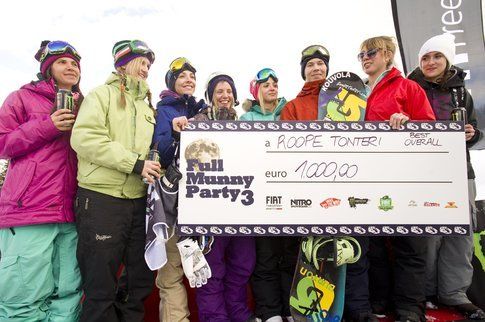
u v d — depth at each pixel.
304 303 2.02
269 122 2.03
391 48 2.42
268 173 2.01
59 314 1.97
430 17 4.62
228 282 2.18
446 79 2.48
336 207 1.99
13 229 1.91
